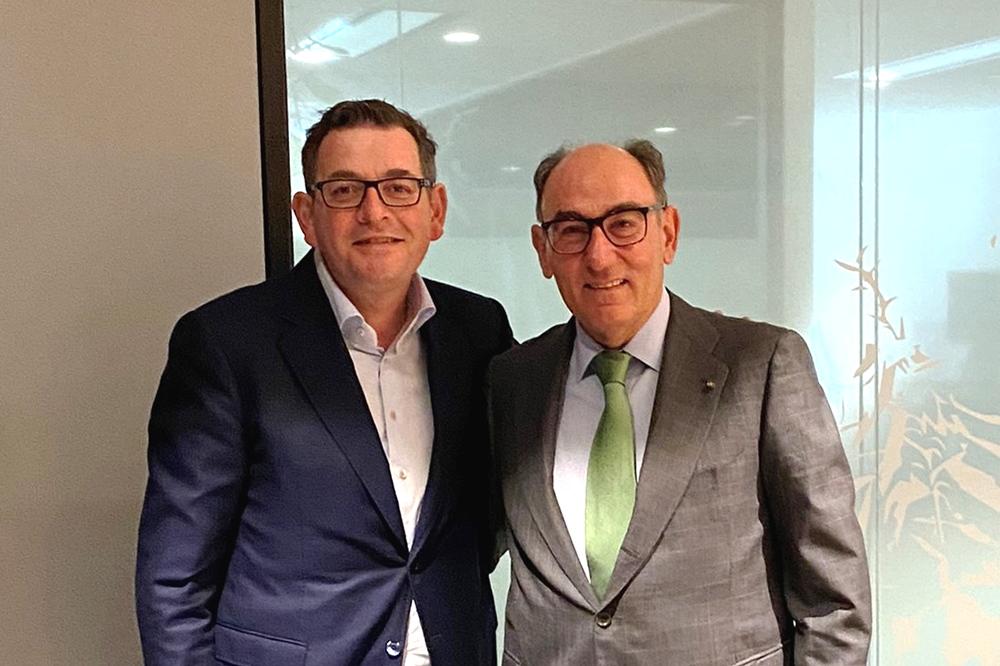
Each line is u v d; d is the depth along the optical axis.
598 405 1.51
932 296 2.23
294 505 1.51
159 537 1.50
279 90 1.89
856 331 2.21
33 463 1.80
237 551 1.56
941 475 2.26
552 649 1.46
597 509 1.46
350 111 1.54
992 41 2.21
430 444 1.62
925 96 2.20
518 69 2.03
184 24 1.81
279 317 1.57
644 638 1.40
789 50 2.15
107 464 1.83
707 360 1.46
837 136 2.18
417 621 1.58
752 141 2.14
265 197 1.90
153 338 1.84
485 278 2.04
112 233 1.81
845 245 2.19
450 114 2.00
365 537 1.53
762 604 1.43
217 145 1.85
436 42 1.98
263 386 1.52
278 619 1.51
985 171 2.23
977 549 2.28
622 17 2.07
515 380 1.60
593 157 1.46
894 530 2.25
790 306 2.18
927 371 2.24
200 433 1.50
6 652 1.81
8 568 1.81
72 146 1.78
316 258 1.64
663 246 1.51
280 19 1.88
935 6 2.19
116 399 1.83
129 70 1.79
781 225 2.17
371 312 1.61
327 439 1.52
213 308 1.56
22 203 1.77
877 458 2.23
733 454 1.42
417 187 1.55
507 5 2.01
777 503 1.43
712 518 1.41
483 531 1.72
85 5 1.77
